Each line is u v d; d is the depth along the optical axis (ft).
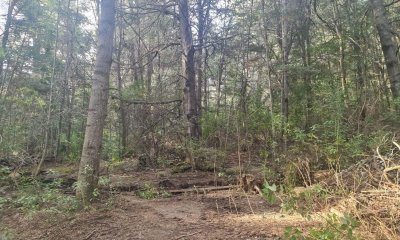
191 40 53.83
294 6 50.39
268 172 30.07
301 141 34.09
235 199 25.82
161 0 55.31
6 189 30.04
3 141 49.11
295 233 14.21
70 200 22.27
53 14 68.23
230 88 57.26
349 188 18.16
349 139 31.63
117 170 42.88
